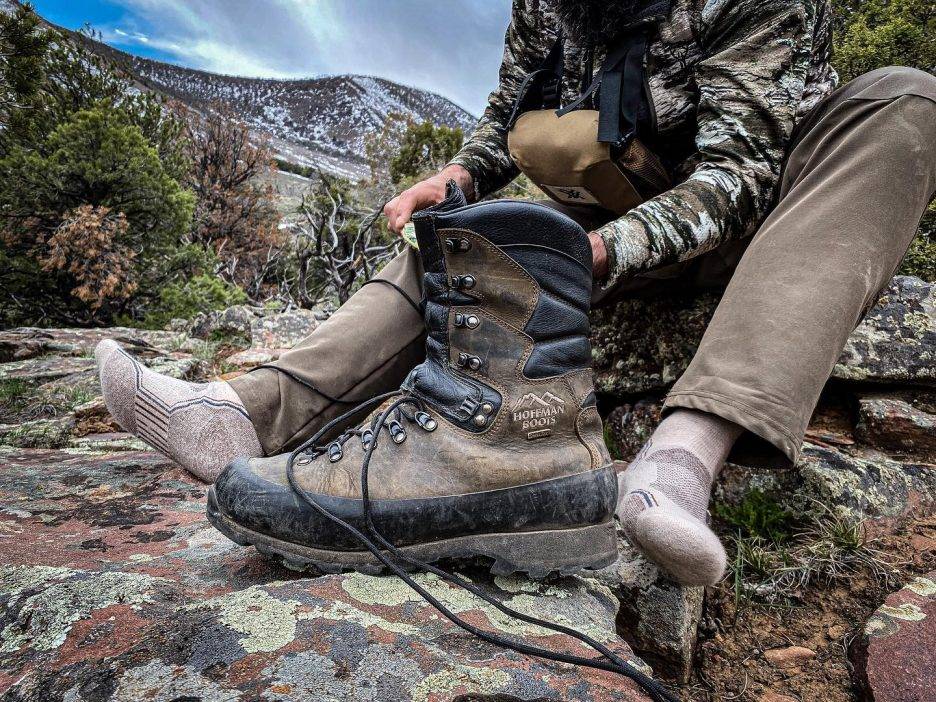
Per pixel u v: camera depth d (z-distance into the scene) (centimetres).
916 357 165
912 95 106
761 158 121
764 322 98
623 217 116
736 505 153
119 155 1355
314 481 90
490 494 88
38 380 387
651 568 112
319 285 2281
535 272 91
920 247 378
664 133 144
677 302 182
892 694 91
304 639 67
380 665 64
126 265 1338
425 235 93
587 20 141
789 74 123
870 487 144
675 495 90
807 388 95
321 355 129
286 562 90
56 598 78
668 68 138
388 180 2509
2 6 1221
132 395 121
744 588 127
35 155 1319
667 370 183
